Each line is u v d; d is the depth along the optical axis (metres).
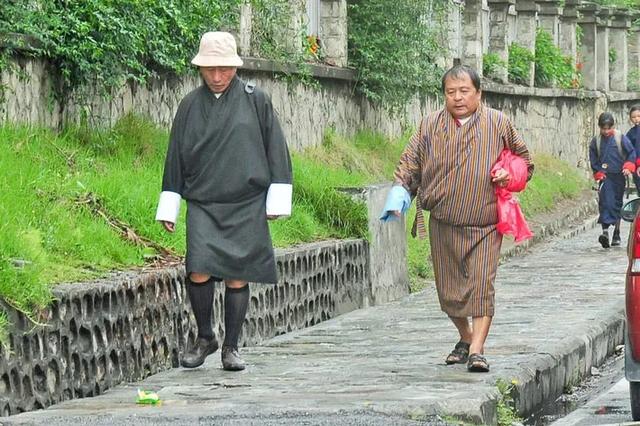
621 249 37.03
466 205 16.41
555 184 49.97
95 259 17.22
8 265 14.45
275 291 21.23
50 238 16.81
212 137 16.36
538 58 55.94
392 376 16.38
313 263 22.91
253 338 20.31
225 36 16.50
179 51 24.55
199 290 16.84
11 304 14.04
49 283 15.26
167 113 26.20
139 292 16.84
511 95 51.06
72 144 21.75
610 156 37.19
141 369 16.80
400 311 24.28
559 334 20.08
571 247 38.28
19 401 14.07
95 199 19.11
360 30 36.22
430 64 38.25
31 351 14.36
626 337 15.36
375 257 25.88
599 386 19.42
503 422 14.94
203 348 17.25
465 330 17.28
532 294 26.25
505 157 16.45
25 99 21.23
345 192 25.59
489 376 16.06
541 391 17.36
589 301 24.84
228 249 16.38
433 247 16.78
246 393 15.29
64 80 22.39
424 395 14.63
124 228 18.81
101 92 22.97
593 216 50.06
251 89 16.58
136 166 22.64
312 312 22.81
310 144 33.06
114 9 22.22
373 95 36.28
